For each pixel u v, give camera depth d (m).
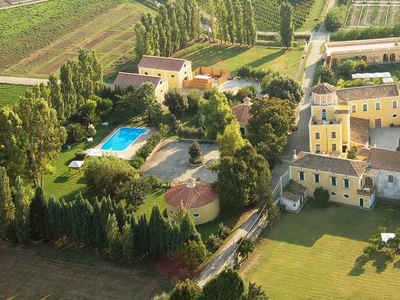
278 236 133.88
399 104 175.00
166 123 188.38
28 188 144.75
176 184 155.50
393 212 138.00
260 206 136.50
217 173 153.62
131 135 184.50
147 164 167.75
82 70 196.25
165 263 125.81
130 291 119.81
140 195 145.88
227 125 163.62
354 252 126.94
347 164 142.25
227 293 98.44
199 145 173.50
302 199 145.12
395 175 141.12
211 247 128.38
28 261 130.62
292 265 124.44
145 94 189.88
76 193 155.12
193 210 138.25
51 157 152.25
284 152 166.88
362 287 117.00
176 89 196.62
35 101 148.25
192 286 104.69
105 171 150.62
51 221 133.75
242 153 142.75
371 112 175.88
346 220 137.75
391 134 173.00
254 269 124.00
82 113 188.75
